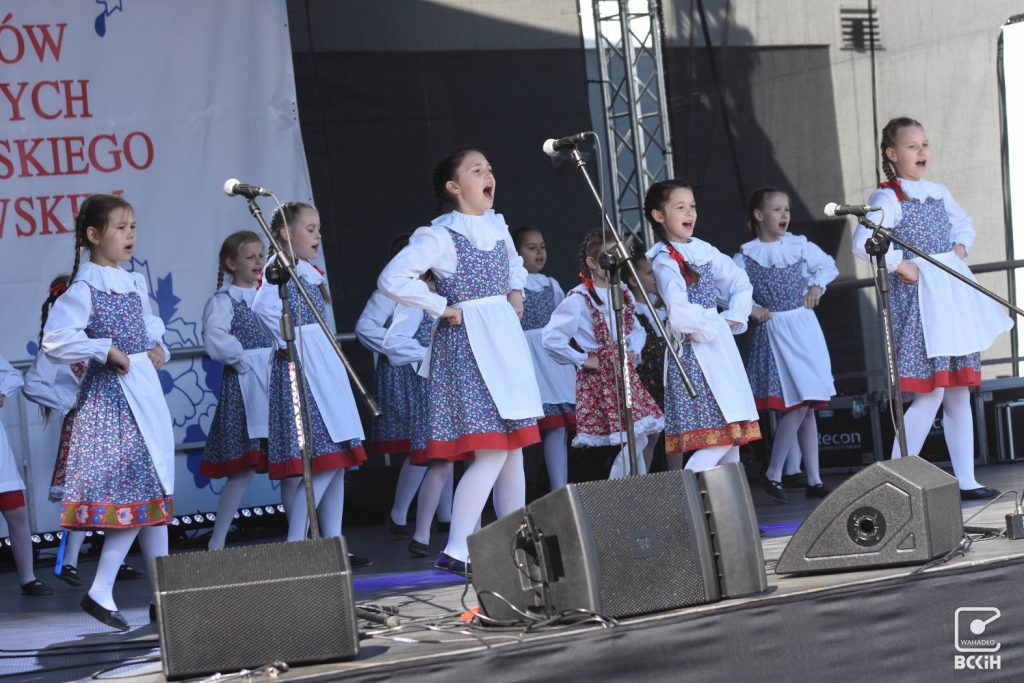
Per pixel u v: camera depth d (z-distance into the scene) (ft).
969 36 30.40
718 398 20.66
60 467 23.73
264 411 25.20
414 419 23.82
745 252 28.19
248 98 29.91
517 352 18.31
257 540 29.48
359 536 27.73
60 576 23.71
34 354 28.66
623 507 12.28
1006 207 30.48
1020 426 29.68
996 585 13.03
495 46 30.63
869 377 31.27
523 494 18.89
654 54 30.83
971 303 22.88
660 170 31.01
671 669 11.78
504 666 11.27
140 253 29.30
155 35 29.48
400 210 30.27
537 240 28.40
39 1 28.84
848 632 12.47
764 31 31.55
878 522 13.44
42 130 28.86
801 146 31.71
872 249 18.30
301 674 11.07
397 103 30.27
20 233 28.68
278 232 23.00
